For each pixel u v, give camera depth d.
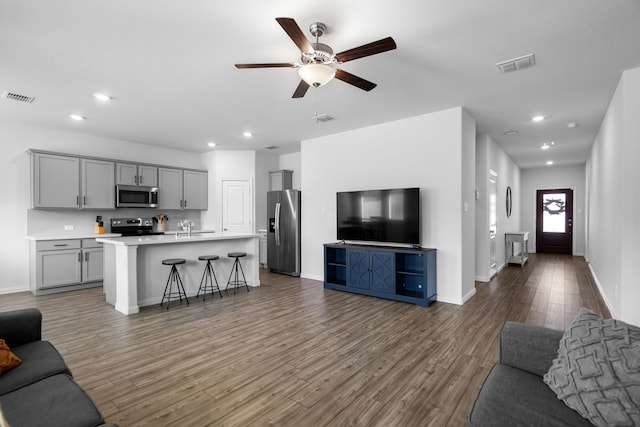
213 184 6.78
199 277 4.61
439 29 2.36
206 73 3.09
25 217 4.86
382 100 3.82
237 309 3.91
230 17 2.22
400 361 2.53
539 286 5.11
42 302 4.21
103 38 2.47
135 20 2.24
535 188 9.46
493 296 4.50
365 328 3.26
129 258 3.72
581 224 8.84
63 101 3.82
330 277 5.09
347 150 5.20
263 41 2.53
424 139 4.36
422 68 2.99
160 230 6.20
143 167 5.83
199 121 4.68
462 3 2.07
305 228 5.85
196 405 1.96
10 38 2.46
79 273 4.86
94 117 4.46
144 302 4.05
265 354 2.66
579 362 1.28
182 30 2.38
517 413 1.21
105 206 5.35
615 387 1.14
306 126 4.94
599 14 2.17
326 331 3.18
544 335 1.55
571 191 8.98
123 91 3.53
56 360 1.64
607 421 1.10
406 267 4.51
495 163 6.14
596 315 1.51
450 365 2.46
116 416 1.85
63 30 2.36
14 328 1.83
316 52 2.16
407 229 4.31
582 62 2.86
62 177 4.90
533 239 9.51
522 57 2.78
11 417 1.20
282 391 2.12
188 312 3.79
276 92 3.58
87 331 3.18
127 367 2.44
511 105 4.01
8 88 3.43
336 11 2.15
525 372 1.54
